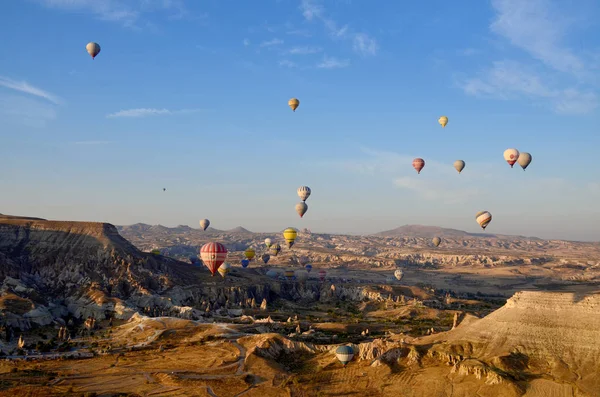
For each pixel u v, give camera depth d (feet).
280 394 307.78
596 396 266.57
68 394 312.91
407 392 294.46
